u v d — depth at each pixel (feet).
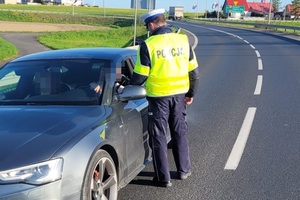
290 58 60.34
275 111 26.48
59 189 9.53
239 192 14.08
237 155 17.93
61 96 13.39
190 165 16.05
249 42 93.45
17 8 362.74
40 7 409.90
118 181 12.33
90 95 13.32
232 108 27.61
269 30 150.10
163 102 14.02
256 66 51.37
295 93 32.78
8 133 10.46
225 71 47.16
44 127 10.85
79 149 10.19
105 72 14.20
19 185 9.17
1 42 84.23
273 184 14.70
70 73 14.30
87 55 15.38
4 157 9.47
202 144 19.63
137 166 13.97
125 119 12.96
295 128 22.22
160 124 14.12
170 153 18.16
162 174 14.39
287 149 18.62
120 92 13.71
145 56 13.60
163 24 14.11
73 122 11.25
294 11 386.73
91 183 10.52
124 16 300.20
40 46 93.15
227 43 91.45
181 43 14.14
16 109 12.42
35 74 14.46
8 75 14.66
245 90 34.53
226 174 15.78
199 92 33.78
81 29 193.88
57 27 206.28
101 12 378.12
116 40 129.90
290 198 13.52
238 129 22.26
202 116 25.43
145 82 14.12
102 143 11.05
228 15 347.77
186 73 14.30
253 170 16.14
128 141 12.97
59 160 9.66
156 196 13.84
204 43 91.81
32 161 9.43
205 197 13.74
